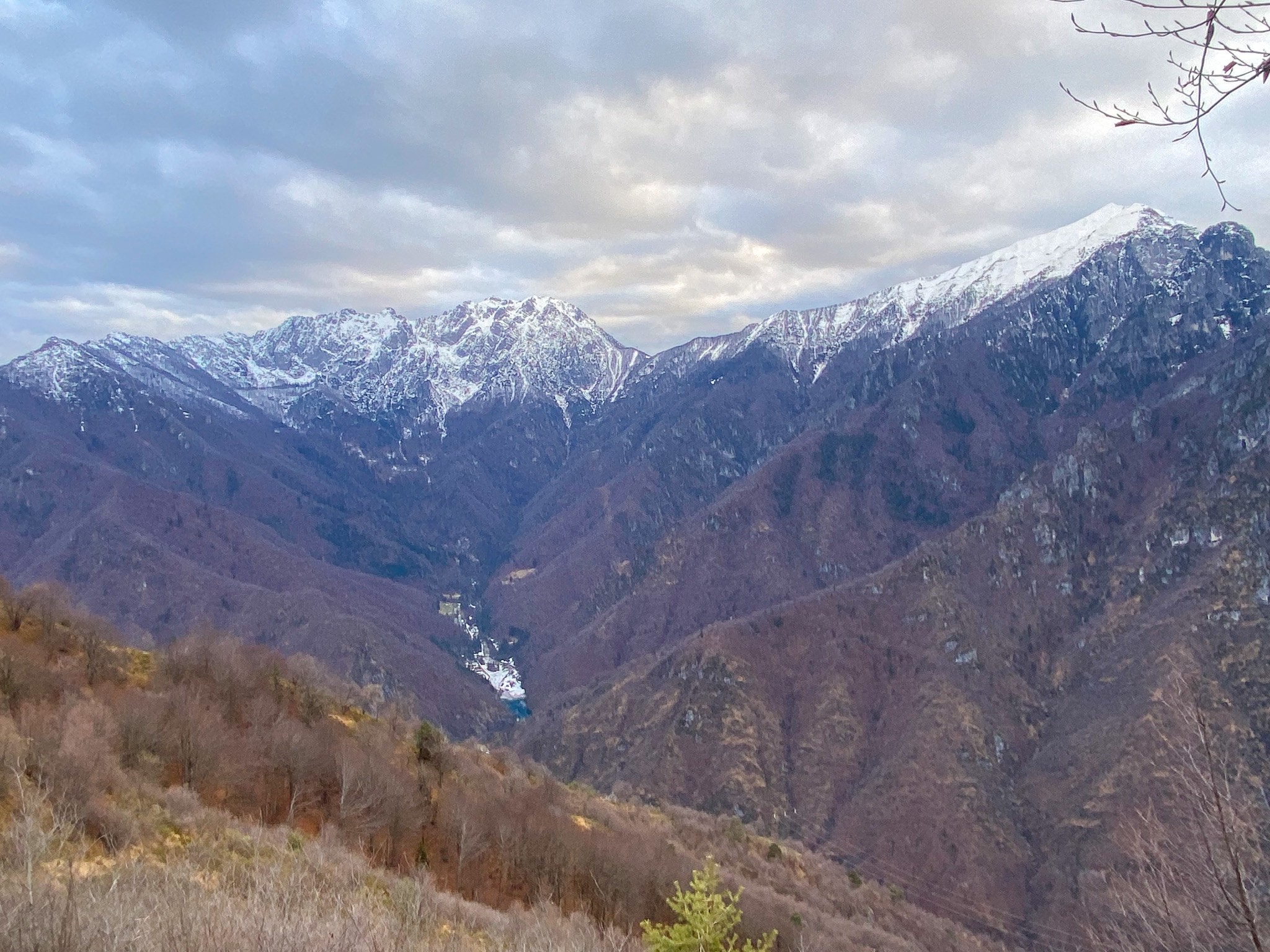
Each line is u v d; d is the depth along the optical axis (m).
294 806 45.41
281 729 49.19
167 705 44.31
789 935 49.47
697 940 18.62
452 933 24.39
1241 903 9.44
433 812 53.38
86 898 14.64
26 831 16.61
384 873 35.41
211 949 12.94
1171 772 10.99
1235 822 10.00
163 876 20.17
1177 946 9.75
